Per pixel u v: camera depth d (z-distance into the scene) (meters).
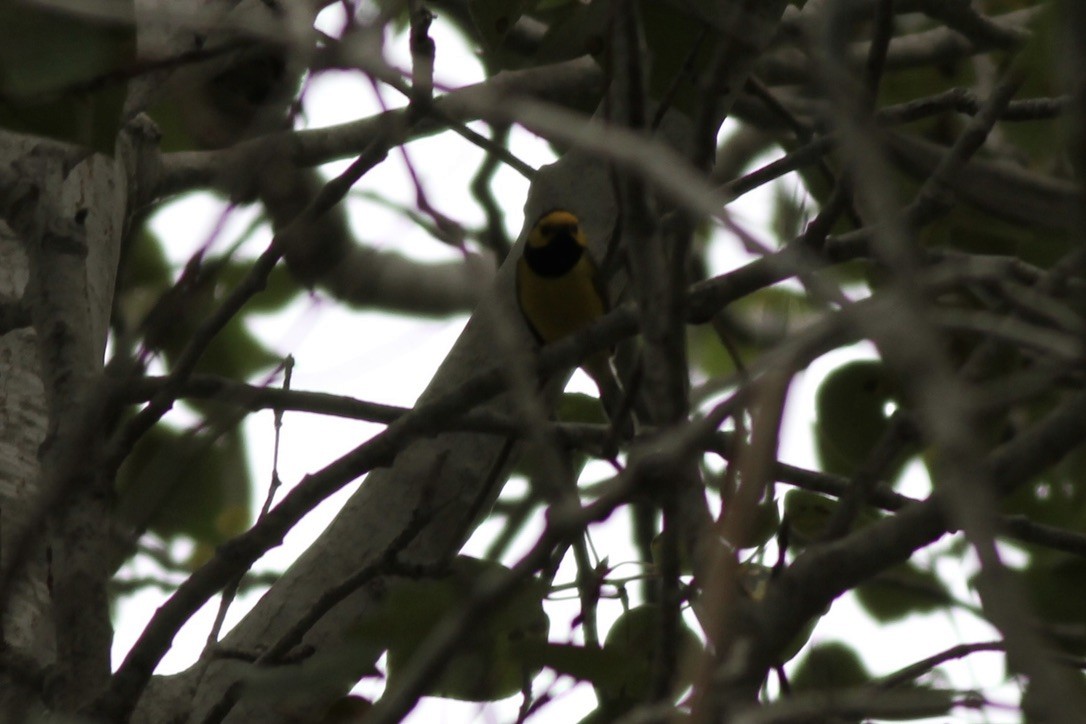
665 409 5.51
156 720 7.95
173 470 7.43
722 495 4.96
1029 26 9.86
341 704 7.09
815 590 5.03
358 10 5.39
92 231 8.91
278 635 8.50
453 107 6.81
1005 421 9.05
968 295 8.80
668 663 5.64
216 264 6.33
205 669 8.33
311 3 5.93
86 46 5.77
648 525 9.08
